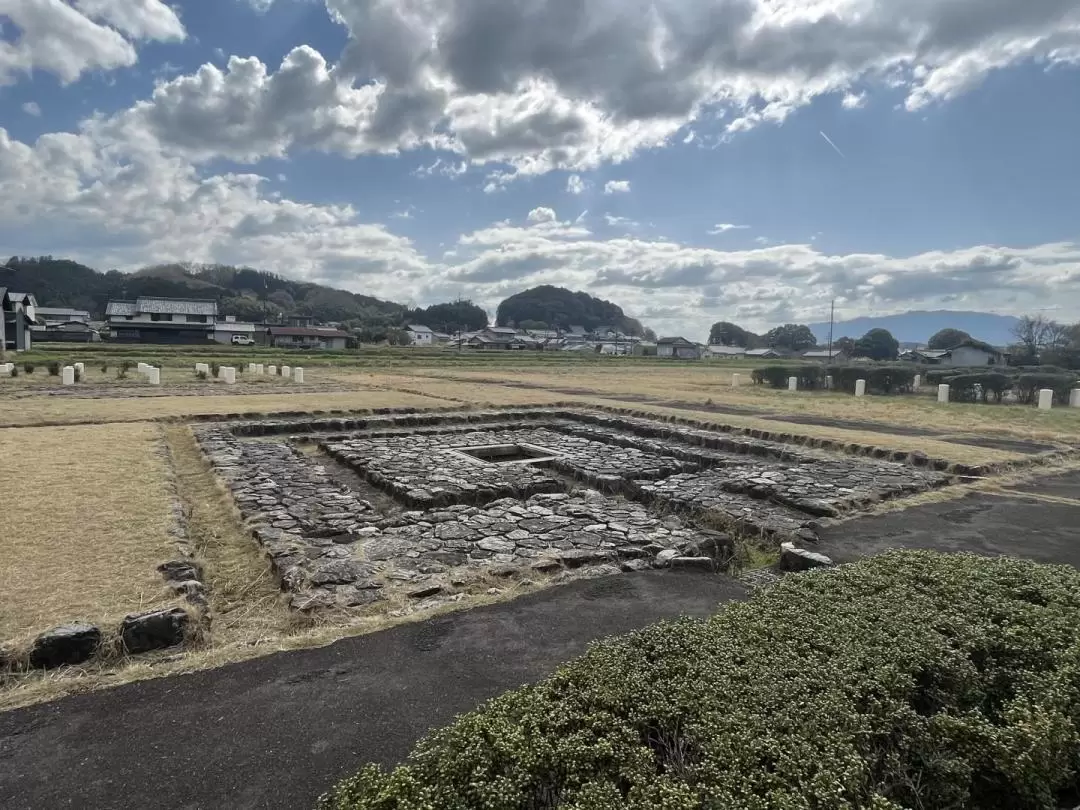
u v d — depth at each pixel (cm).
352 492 935
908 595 418
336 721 346
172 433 1360
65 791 289
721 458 1223
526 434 1543
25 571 519
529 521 738
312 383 2702
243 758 314
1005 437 1495
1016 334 5678
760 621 374
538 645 441
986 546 703
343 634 449
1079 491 977
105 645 412
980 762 276
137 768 305
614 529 712
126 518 672
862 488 947
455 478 1004
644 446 1363
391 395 2194
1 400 1756
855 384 2872
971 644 346
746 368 5369
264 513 755
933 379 3145
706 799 235
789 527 760
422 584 539
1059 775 272
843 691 297
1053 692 302
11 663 389
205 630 455
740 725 269
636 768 249
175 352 4553
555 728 271
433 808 227
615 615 495
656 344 9606
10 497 745
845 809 229
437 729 318
